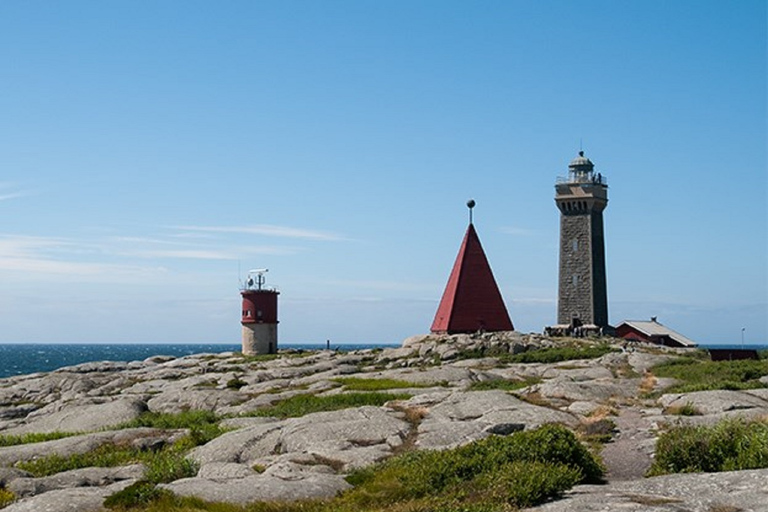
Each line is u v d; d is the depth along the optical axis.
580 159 122.50
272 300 104.44
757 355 79.31
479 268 94.12
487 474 24.86
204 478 27.88
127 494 24.81
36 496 26.05
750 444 26.84
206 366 85.81
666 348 92.12
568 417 37.88
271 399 55.53
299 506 24.05
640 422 37.34
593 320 117.75
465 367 68.75
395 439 34.31
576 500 22.17
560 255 120.56
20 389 78.31
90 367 97.06
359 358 84.75
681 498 21.75
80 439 38.62
